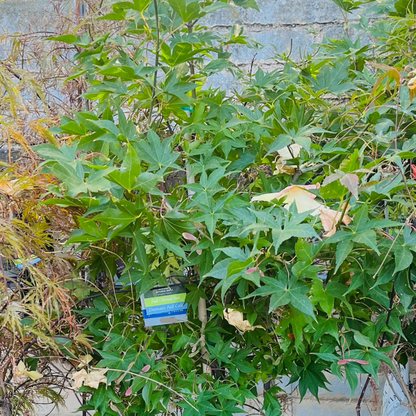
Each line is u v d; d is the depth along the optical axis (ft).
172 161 3.98
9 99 4.15
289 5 7.66
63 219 4.32
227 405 4.00
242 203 3.92
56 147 3.86
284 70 5.33
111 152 4.27
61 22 5.58
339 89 4.97
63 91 5.45
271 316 4.32
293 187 3.77
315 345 4.17
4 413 4.18
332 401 7.38
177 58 4.27
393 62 5.51
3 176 4.00
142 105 4.60
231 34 5.31
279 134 4.32
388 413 5.22
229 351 4.22
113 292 4.42
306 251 3.41
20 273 4.12
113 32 5.51
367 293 3.68
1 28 7.34
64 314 4.02
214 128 4.47
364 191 3.52
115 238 4.23
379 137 4.04
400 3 5.48
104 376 4.01
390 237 3.42
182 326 4.48
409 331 4.57
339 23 7.59
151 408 4.09
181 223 3.84
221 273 3.51
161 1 4.78
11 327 3.88
